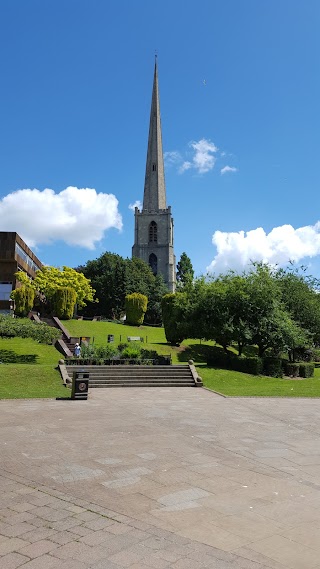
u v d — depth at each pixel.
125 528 5.84
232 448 10.55
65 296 51.59
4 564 4.78
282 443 11.28
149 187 116.12
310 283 41.34
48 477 7.87
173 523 6.07
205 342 47.47
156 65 118.44
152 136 117.38
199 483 7.86
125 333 50.06
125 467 8.63
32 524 5.86
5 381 20.95
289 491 7.68
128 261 86.62
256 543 5.55
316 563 5.08
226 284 33.72
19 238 58.16
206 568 4.84
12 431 11.36
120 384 23.00
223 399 19.44
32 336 27.94
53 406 15.82
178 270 113.81
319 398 20.75
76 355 30.91
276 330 31.66
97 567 4.79
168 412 15.45
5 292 55.22
